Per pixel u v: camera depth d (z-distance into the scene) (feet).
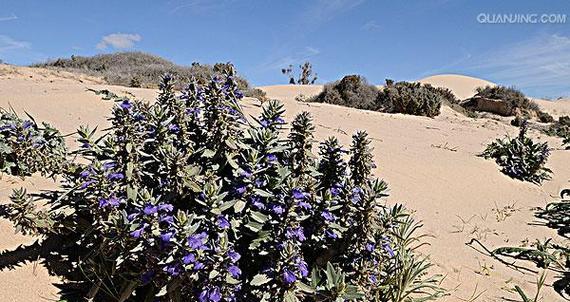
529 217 17.03
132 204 8.86
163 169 9.09
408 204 16.31
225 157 9.66
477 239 14.39
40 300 8.96
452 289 11.18
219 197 7.92
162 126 9.57
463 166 21.85
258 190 8.33
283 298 7.61
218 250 7.18
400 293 9.61
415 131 30.48
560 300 11.23
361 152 10.35
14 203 10.58
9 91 27.14
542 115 78.23
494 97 78.95
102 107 24.62
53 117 21.44
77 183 9.48
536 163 22.11
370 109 57.00
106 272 8.87
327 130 25.71
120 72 74.43
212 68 75.15
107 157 9.69
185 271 7.22
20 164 14.23
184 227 7.29
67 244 10.25
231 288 7.41
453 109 61.67
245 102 32.24
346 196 8.95
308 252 9.18
